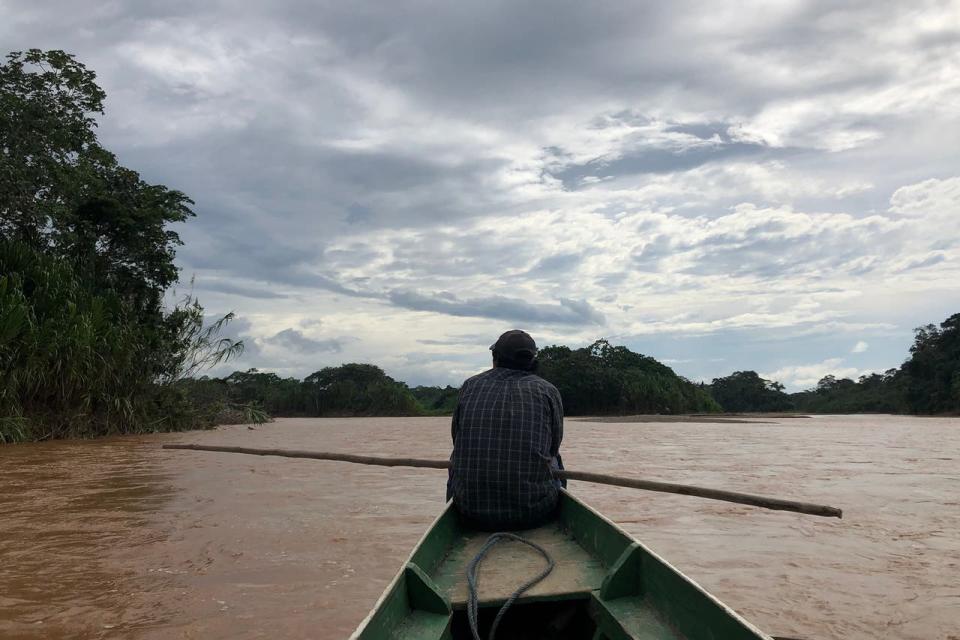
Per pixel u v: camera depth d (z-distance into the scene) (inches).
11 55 783.1
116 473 367.2
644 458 463.8
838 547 191.8
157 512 243.4
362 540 198.4
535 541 143.9
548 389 151.7
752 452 520.7
